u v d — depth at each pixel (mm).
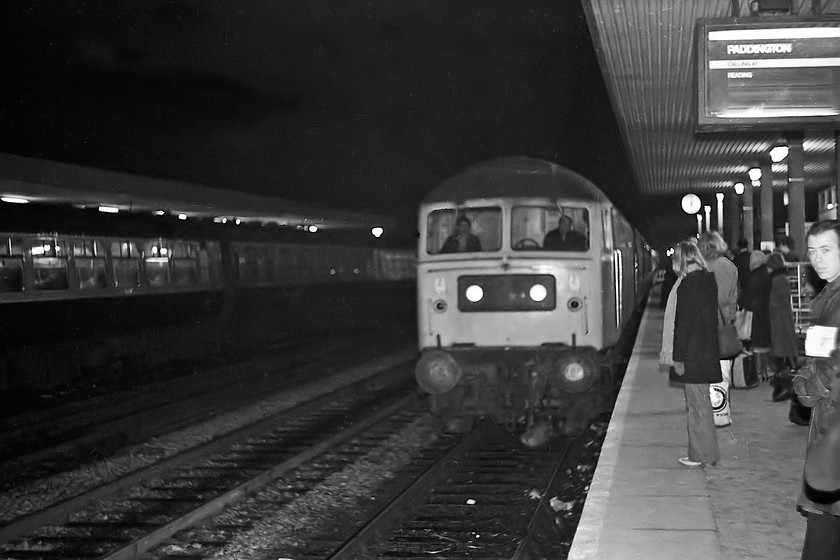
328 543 8039
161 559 7582
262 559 7664
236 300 25938
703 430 7703
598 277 11477
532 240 11641
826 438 4047
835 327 4020
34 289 17703
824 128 9055
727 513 6426
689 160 25406
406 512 8742
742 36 9070
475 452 11398
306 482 10148
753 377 12000
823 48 8977
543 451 11406
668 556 5535
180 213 23391
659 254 64312
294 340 29094
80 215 19266
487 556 7547
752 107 9070
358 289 36281
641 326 22250
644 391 11758
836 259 4148
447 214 11875
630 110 17719
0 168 16609
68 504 8859
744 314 12305
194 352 23469
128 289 20906
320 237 32781
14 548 8008
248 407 15656
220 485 10172
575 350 11383
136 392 17172
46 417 14680
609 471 7645
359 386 17625
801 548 5660
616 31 12039
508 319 11523
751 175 23438
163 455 12023
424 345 11875
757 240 33750
